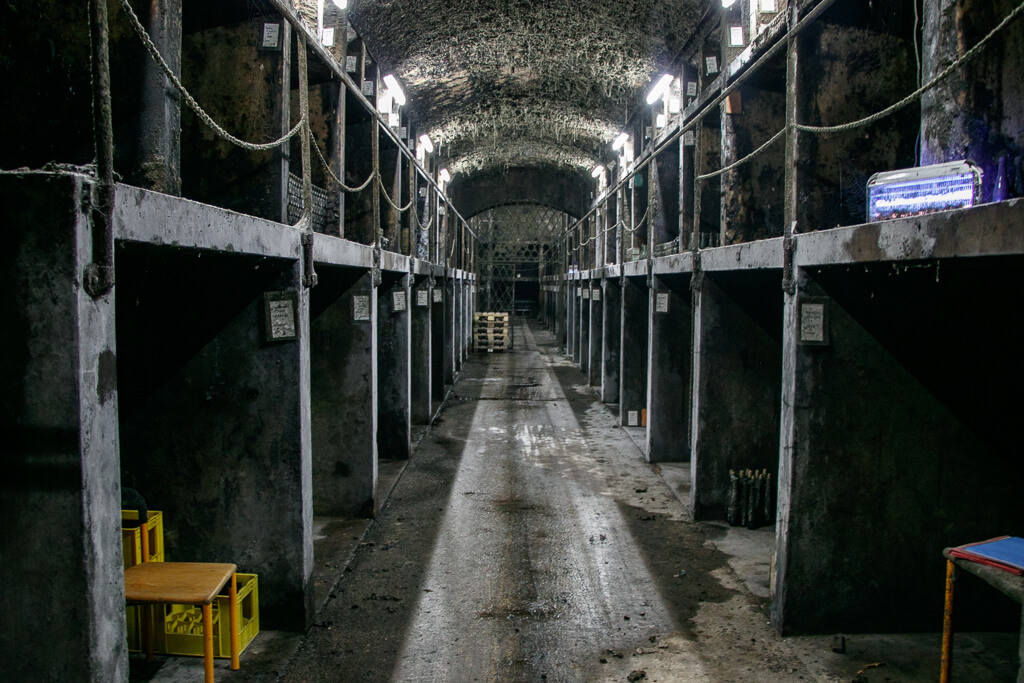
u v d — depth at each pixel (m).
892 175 3.72
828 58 5.02
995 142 3.62
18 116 3.51
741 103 6.64
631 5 8.02
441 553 6.05
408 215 11.45
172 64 3.58
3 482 2.39
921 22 5.02
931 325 4.43
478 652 4.37
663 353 9.06
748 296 6.79
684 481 8.30
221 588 3.81
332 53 6.27
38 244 2.32
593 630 4.66
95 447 2.43
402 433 9.27
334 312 6.81
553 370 19.09
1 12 3.46
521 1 8.30
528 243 34.06
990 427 4.50
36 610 2.43
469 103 12.37
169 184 3.56
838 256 3.92
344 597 5.18
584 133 13.77
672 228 9.88
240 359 4.55
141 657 4.25
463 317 21.14
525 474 8.62
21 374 2.36
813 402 4.46
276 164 4.84
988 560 3.30
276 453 4.57
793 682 4.01
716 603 5.09
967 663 4.20
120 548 2.59
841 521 4.52
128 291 4.51
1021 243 2.54
